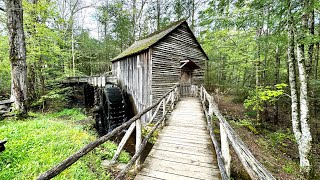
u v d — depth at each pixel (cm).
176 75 1187
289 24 588
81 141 438
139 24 2416
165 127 572
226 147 274
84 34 2573
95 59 2556
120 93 1159
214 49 1700
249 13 658
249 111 1396
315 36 528
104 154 412
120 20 2284
